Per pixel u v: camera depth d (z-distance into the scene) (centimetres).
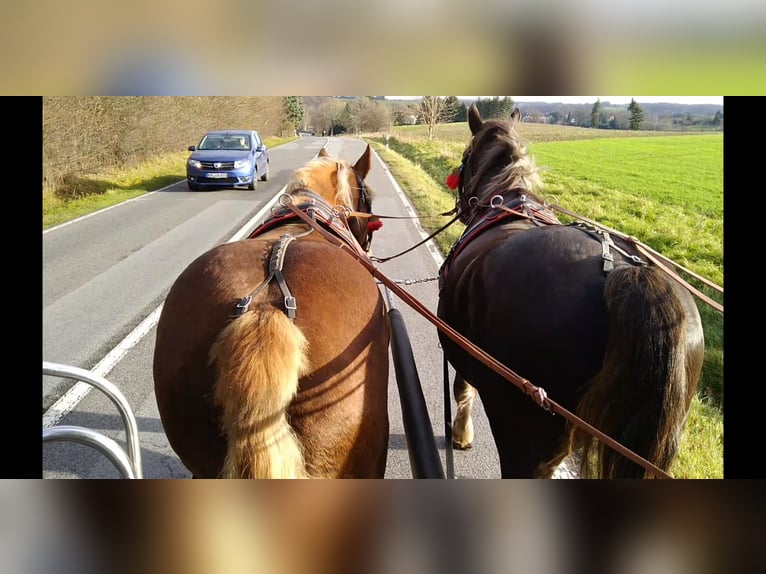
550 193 1520
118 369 517
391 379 525
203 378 202
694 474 371
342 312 218
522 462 260
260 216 1212
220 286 217
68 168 1484
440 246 1018
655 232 1104
